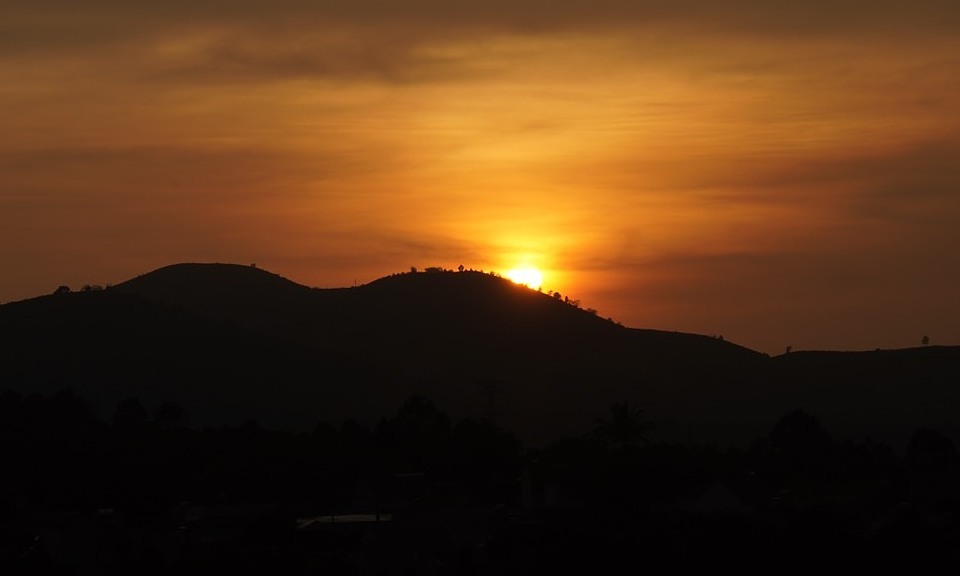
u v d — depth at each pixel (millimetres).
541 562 95625
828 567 94250
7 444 146250
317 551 106250
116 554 101562
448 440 165375
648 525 109688
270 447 164875
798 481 158125
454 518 115312
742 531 99062
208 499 142000
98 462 146250
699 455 157375
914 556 94812
